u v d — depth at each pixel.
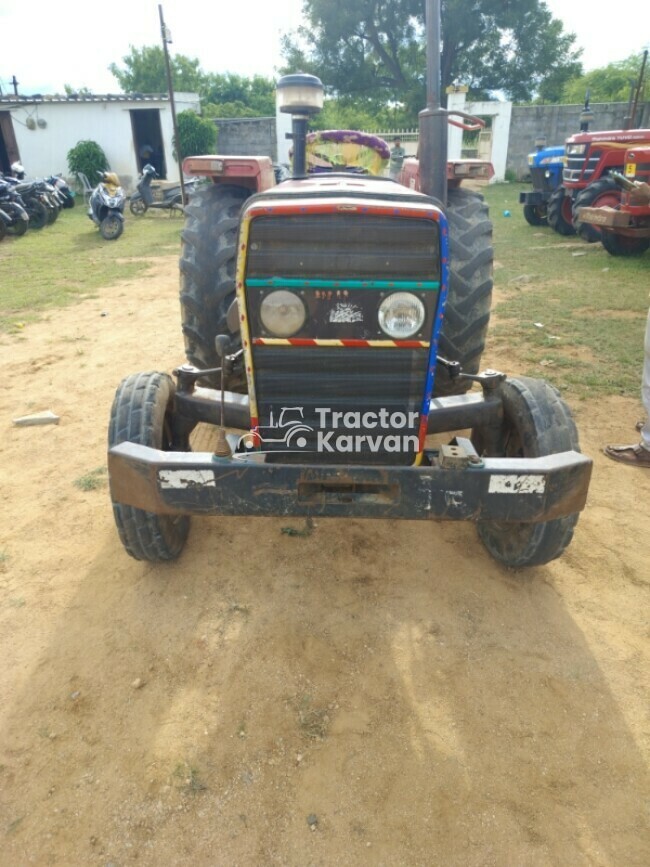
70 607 2.93
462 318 3.52
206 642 2.72
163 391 2.93
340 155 4.89
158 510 2.48
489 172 4.12
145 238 13.32
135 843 1.99
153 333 6.76
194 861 1.94
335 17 29.30
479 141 25.80
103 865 1.93
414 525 3.51
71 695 2.48
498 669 2.60
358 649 2.69
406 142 21.98
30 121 21.16
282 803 2.09
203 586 3.04
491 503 2.42
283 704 2.44
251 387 2.44
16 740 2.31
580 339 6.20
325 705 2.43
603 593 3.03
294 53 32.00
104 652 2.68
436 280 2.22
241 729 2.34
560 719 2.39
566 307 7.28
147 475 2.43
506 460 2.44
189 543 3.32
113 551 3.30
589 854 1.96
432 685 2.52
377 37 30.47
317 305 2.26
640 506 3.70
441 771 2.19
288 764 2.22
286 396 2.46
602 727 2.36
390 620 2.85
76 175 21.34
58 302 8.14
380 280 2.21
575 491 2.46
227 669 2.59
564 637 2.77
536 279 8.71
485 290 3.54
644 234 9.16
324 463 2.60
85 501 3.74
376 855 1.95
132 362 5.91
